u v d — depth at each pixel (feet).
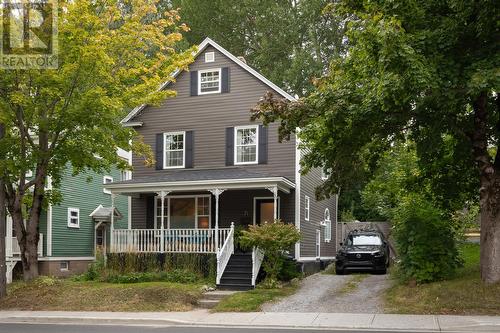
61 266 89.86
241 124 78.95
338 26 128.26
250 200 77.97
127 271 69.26
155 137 83.30
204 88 81.61
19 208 62.39
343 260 72.23
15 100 53.42
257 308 51.29
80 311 52.19
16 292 58.75
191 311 51.70
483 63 41.11
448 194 57.41
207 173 76.54
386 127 48.55
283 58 127.24
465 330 39.27
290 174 76.18
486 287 46.80
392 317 44.57
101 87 57.06
